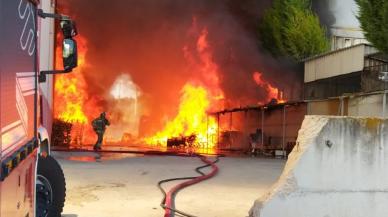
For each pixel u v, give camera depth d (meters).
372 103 16.52
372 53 21.38
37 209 5.34
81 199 7.42
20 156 2.96
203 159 16.09
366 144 5.53
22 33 3.10
